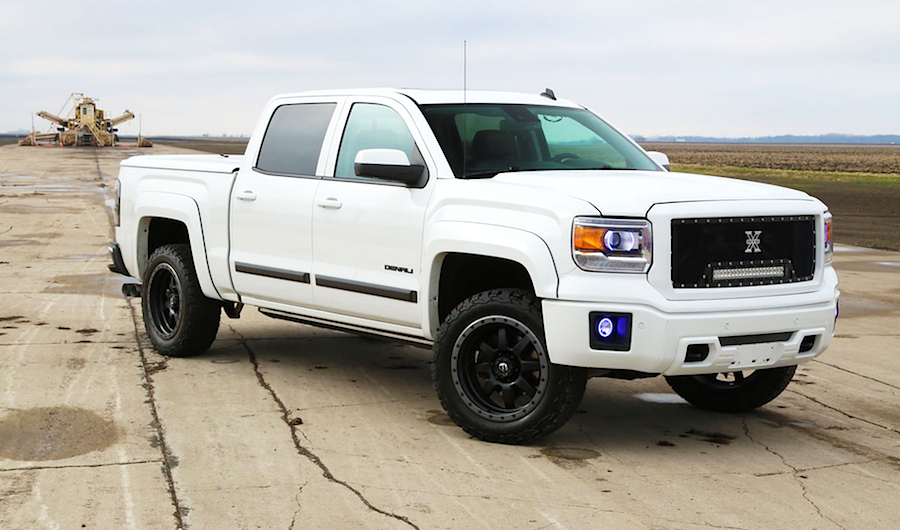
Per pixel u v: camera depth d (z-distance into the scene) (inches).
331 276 234.8
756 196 199.3
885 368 285.9
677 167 2635.3
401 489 173.9
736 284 192.5
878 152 6422.2
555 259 187.9
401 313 221.1
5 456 188.7
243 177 261.1
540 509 164.7
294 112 257.3
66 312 352.2
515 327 195.9
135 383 249.8
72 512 159.9
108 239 611.8
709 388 237.3
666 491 175.5
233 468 184.1
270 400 236.2
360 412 227.0
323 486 174.7
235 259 261.3
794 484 180.9
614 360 185.2
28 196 1005.2
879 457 199.8
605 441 208.4
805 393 256.4
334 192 235.0
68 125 3971.5
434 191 213.0
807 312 197.2
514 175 209.0
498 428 200.4
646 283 184.5
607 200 187.5
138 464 185.3
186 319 276.2
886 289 446.3
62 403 228.1
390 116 231.6
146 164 294.8
